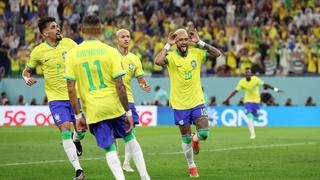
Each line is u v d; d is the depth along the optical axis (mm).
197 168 25031
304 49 61344
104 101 17391
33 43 64562
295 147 34594
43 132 47781
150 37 65875
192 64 22828
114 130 18094
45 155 30516
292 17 65562
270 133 46812
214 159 28375
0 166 25891
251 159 28297
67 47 22875
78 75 17609
